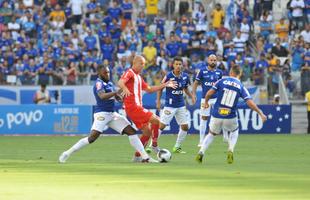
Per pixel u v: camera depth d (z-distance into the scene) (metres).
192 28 102.00
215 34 102.12
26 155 53.66
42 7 104.31
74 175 37.41
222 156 53.06
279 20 107.25
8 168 41.66
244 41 101.31
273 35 104.88
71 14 103.75
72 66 92.19
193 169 41.22
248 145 66.38
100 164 44.56
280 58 98.88
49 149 60.75
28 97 91.62
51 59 94.56
